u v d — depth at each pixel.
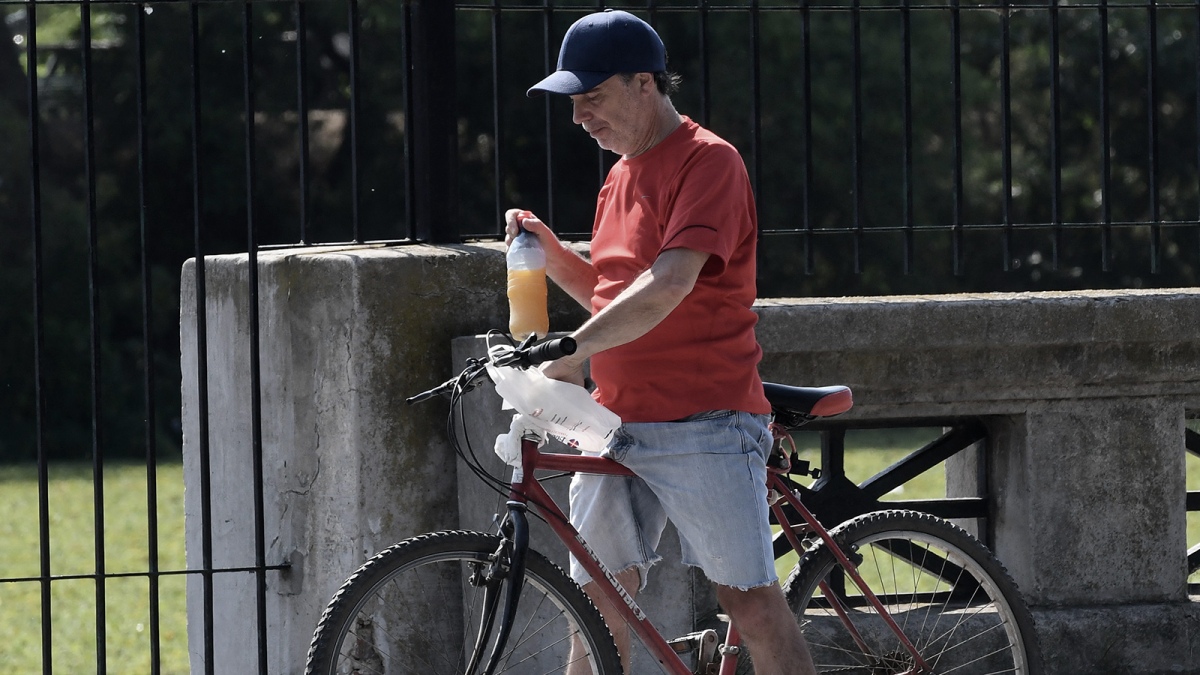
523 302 13.63
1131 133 85.12
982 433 18.70
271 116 82.69
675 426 13.11
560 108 73.62
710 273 12.80
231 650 18.83
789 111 75.31
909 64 17.98
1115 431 18.11
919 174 79.44
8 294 83.00
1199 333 17.91
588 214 74.19
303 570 17.09
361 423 16.27
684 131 13.07
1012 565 18.25
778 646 13.39
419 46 17.83
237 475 18.50
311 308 16.78
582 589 13.99
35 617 33.22
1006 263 18.20
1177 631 17.92
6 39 90.25
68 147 86.25
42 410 15.42
